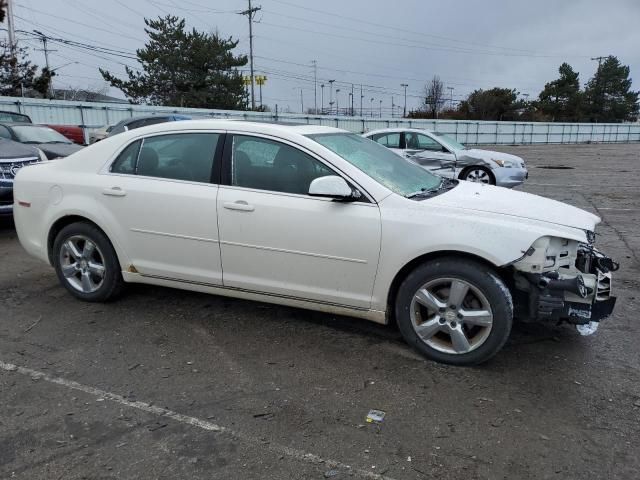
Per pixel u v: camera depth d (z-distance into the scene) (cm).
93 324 436
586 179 1611
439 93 7525
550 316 356
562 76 8756
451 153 1193
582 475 259
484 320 353
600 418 308
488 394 332
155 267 444
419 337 375
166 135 441
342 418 306
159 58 4381
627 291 530
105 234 460
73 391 333
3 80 2994
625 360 379
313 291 394
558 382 347
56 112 2470
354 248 372
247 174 407
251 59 5647
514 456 273
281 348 396
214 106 4594
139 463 265
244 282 414
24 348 392
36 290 516
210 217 411
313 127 444
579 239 345
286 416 307
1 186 719
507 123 4600
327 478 256
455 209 362
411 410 314
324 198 382
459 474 259
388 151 474
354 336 416
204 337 414
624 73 8950
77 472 258
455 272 354
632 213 986
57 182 473
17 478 254
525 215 361
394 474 259
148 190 434
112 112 2698
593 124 5238
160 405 318
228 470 261
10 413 308
